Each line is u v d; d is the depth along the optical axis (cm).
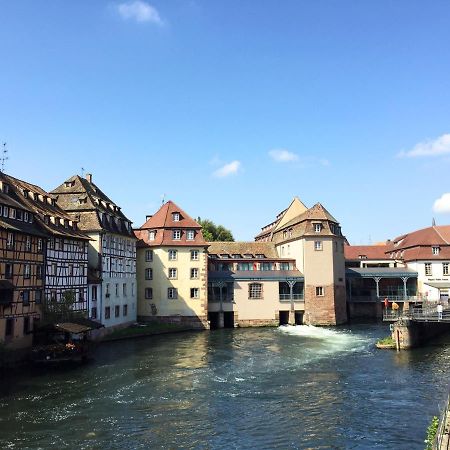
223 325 5488
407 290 6556
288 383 2598
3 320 2972
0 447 1697
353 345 3906
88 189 4934
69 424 1936
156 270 5412
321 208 5866
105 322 4488
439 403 2175
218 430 1872
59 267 3759
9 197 3384
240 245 6544
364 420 1970
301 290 5734
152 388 2498
